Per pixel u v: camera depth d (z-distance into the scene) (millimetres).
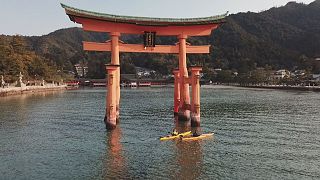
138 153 26453
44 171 22031
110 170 22188
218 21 38688
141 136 33062
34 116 49219
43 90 128625
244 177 20766
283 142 30500
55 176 21047
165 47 39750
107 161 24266
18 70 112250
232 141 30812
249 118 46469
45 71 149625
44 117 48188
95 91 137750
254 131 36031
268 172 21703
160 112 54500
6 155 26109
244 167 22750
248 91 123625
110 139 31766
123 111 56250
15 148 28453
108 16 35531
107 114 36375
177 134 32531
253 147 28484
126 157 25297
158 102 76375
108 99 36000
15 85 108625
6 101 75250
